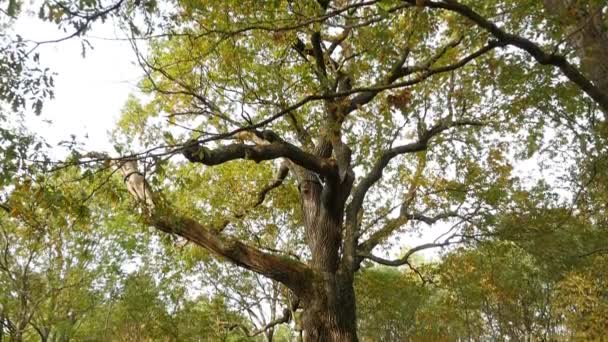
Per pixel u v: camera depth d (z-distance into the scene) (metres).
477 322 35.09
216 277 24.44
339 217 11.75
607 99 6.75
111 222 20.59
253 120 11.66
